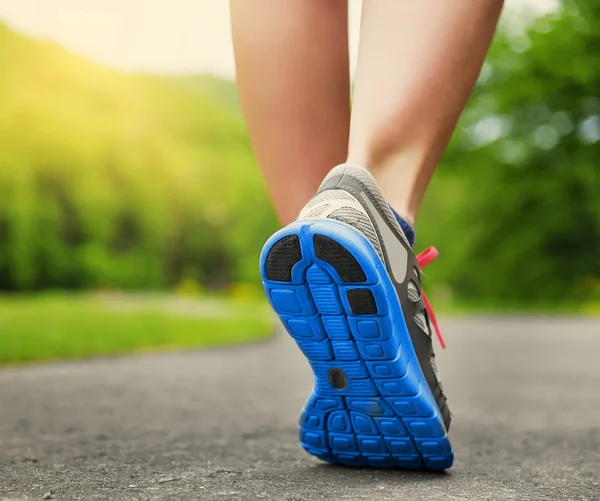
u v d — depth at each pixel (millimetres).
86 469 1274
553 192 15258
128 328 6172
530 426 2047
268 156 1417
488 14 1177
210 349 5516
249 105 1406
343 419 1204
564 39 14203
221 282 31094
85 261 24266
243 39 1379
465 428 2004
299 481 1160
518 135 15398
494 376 3746
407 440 1188
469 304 18594
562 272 16766
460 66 1175
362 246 1044
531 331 8484
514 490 1132
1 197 22656
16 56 25031
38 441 1632
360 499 1025
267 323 8891
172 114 29938
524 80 14648
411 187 1197
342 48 1385
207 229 30281
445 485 1147
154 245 27562
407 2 1174
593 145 15203
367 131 1178
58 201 24000
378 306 1073
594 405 2586
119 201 26391
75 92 25969
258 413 2254
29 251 22906
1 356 3957
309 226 1045
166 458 1409
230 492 1064
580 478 1257
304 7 1356
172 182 28719
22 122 23750
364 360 1126
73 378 3293
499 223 16266
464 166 15633
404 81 1165
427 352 1162
